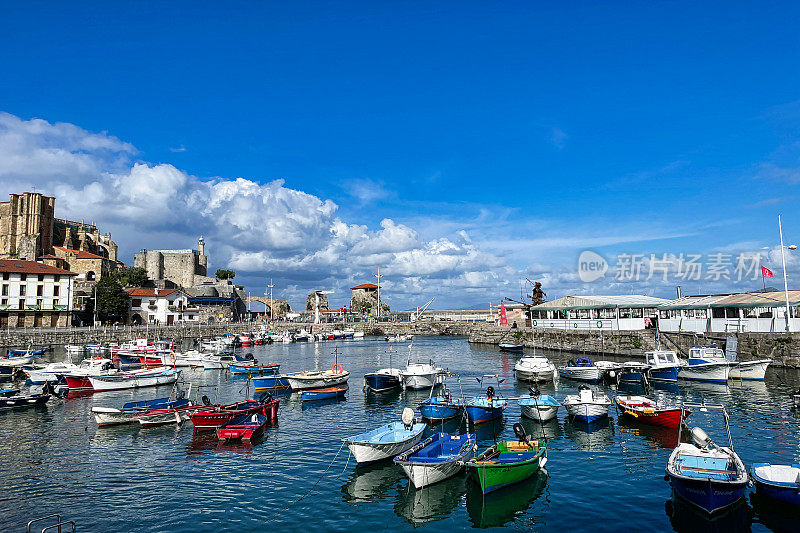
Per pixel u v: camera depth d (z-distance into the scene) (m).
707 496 16.81
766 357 51.94
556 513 18.09
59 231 162.75
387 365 67.38
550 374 47.19
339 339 128.12
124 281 141.62
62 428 31.11
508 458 20.77
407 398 41.66
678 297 82.50
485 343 101.62
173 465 23.84
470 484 20.91
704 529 16.58
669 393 40.25
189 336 114.94
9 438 28.77
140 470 23.17
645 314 74.94
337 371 46.38
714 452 20.02
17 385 48.75
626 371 46.38
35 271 103.00
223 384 51.03
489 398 31.97
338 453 25.56
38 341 86.44
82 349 78.69
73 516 18.33
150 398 41.84
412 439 24.86
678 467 18.81
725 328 58.81
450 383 48.47
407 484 21.22
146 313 133.00
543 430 28.94
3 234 143.88
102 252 171.62
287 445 27.11
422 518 17.98
